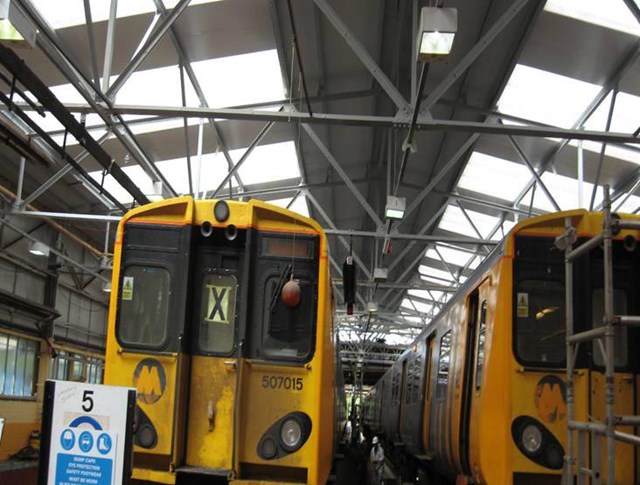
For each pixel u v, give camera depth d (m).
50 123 11.98
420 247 20.97
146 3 9.34
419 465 12.11
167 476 5.27
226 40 10.34
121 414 4.23
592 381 5.44
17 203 12.49
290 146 14.08
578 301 5.57
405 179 15.84
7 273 15.50
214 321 5.70
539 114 11.66
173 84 11.48
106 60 8.32
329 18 8.66
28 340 16.95
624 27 9.06
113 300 5.67
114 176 9.91
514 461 5.52
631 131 11.44
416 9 8.72
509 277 5.80
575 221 5.75
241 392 5.40
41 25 7.16
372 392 27.81
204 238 5.80
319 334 5.58
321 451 5.50
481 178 14.98
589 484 5.03
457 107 11.81
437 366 9.52
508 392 5.61
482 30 9.78
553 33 9.52
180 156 13.91
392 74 11.49
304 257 5.72
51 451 4.24
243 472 5.37
